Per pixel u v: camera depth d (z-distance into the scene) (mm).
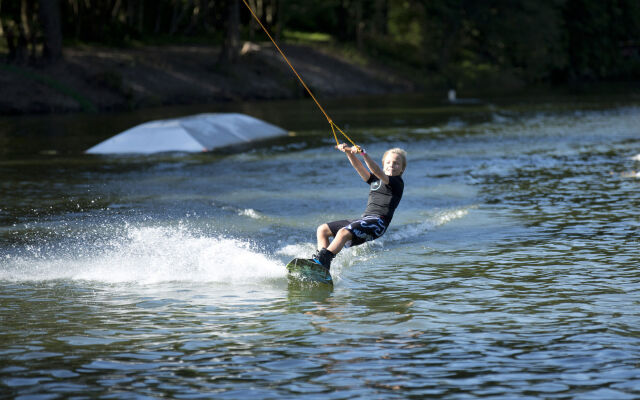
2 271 29375
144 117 120562
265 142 82562
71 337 21531
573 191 47562
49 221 39344
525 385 17766
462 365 19047
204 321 22938
